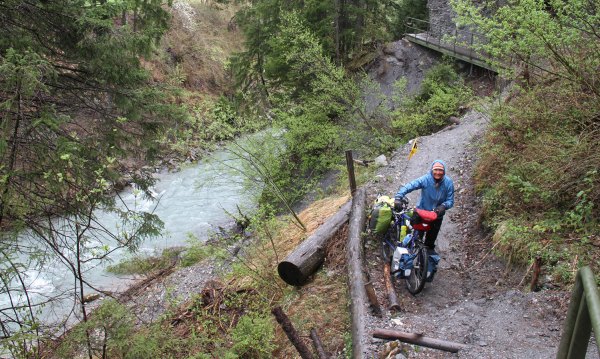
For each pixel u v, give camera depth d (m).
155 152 10.65
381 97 18.80
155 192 19.47
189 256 11.78
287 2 23.81
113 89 9.63
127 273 12.52
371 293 6.25
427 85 20.11
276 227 11.15
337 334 6.68
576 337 1.86
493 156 9.56
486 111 9.41
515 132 8.66
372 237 8.38
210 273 10.86
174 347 6.24
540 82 7.86
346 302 7.22
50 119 7.23
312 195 15.68
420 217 6.87
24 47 8.21
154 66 30.47
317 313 7.36
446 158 12.11
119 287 11.77
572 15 6.82
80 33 8.95
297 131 15.63
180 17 35.66
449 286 7.26
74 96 9.32
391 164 12.62
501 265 7.29
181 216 17.58
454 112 17.03
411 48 25.16
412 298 6.99
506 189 7.78
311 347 6.67
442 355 5.38
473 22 7.86
